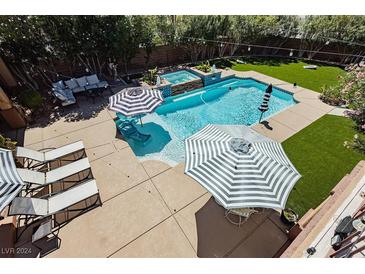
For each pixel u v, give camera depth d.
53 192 7.07
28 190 6.96
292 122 11.33
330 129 10.73
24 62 11.99
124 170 8.04
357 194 5.47
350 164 8.60
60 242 5.68
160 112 12.99
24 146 9.28
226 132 6.44
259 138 6.34
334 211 5.12
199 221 6.26
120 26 13.70
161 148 9.83
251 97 15.04
